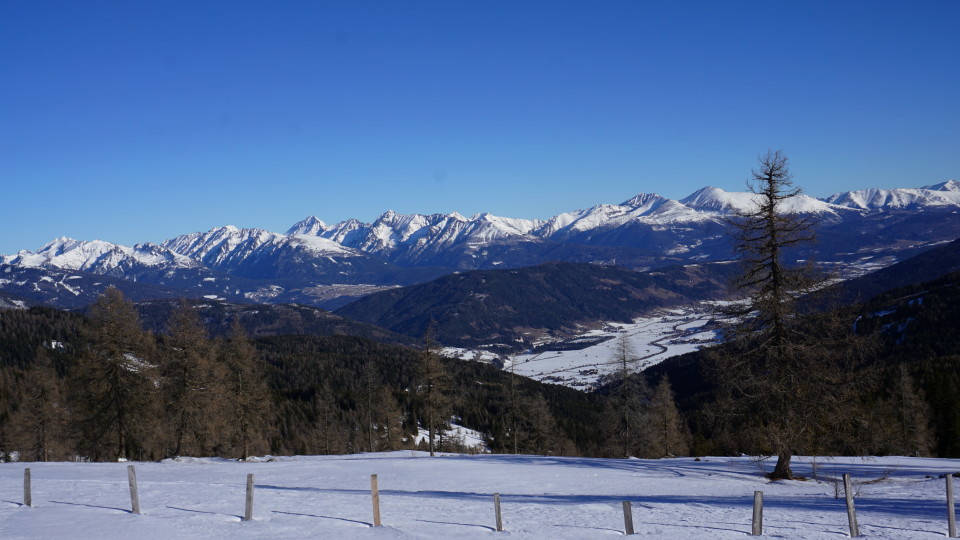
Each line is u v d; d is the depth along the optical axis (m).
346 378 157.00
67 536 17.14
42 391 61.84
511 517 21.53
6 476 32.47
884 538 17.98
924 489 30.17
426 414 62.06
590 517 21.80
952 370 90.62
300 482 34.53
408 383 160.62
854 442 32.28
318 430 88.44
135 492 20.58
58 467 40.69
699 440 79.06
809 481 34.41
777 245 31.92
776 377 32.09
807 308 31.75
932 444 65.69
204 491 26.52
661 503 25.58
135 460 55.09
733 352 33.06
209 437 53.81
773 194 32.25
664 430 65.44
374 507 19.11
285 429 109.19
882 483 33.25
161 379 52.12
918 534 18.50
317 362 168.75
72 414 53.78
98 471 38.50
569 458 52.72
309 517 20.36
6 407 89.94
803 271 31.78
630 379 63.19
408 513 21.94
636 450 66.75
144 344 52.34
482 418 128.50
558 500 26.58
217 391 51.31
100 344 49.50
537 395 80.94
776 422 32.50
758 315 32.72
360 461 49.00
